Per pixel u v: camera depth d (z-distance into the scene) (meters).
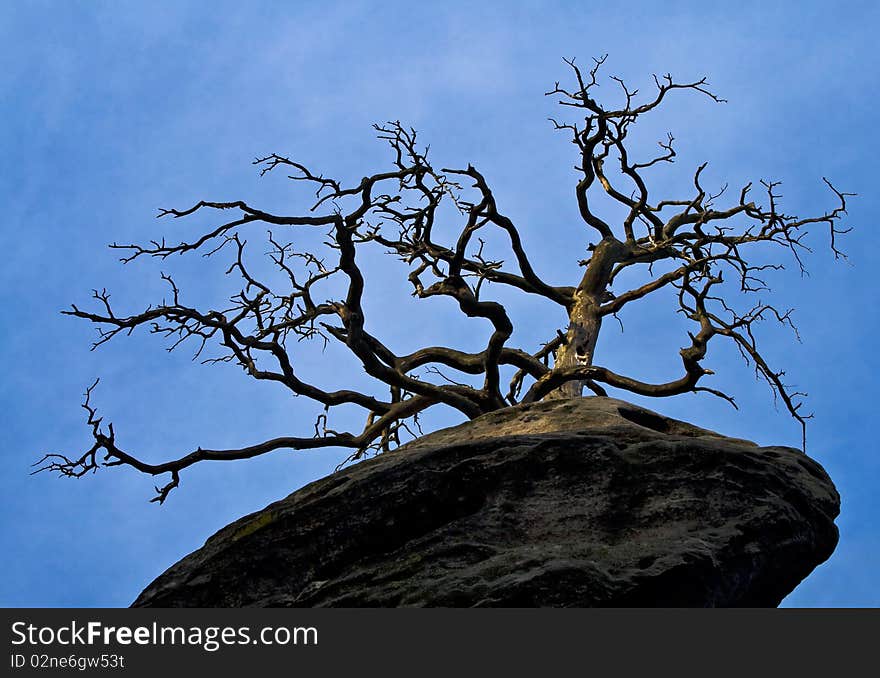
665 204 54.56
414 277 47.34
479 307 44.19
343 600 26.00
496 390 46.22
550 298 52.94
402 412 47.53
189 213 44.41
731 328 46.53
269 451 46.69
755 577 27.34
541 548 26.11
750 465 28.00
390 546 27.89
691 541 25.80
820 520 28.42
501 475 27.78
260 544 28.33
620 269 54.66
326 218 44.28
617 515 27.11
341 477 29.20
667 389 45.84
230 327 44.78
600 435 28.59
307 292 46.22
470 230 46.31
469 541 26.62
